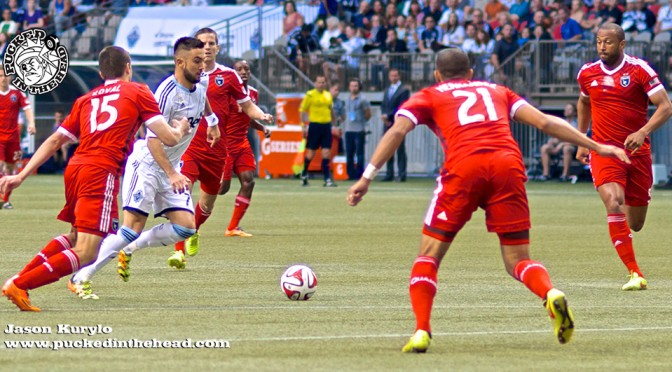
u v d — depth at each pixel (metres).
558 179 56.31
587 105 20.34
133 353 12.29
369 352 12.46
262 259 22.80
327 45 64.44
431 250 12.91
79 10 71.19
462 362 11.93
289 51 62.34
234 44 65.19
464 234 29.25
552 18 57.72
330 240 27.03
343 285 18.64
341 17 65.19
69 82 62.44
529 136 57.03
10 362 11.72
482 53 57.50
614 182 19.20
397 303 16.48
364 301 16.69
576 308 16.28
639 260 23.05
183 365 11.60
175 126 18.28
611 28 19.39
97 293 17.44
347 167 57.38
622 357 12.34
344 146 60.88
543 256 23.72
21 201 41.00
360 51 62.59
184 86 18.88
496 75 56.44
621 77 19.42
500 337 13.59
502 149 12.78
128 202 17.92
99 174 15.60
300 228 30.56
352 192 12.80
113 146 15.73
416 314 12.58
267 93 61.72
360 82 57.44
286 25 64.38
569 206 39.34
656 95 19.11
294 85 61.78
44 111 62.91
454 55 13.45
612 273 20.78
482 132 12.84
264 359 11.98
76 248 15.48
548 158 55.41
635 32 56.31
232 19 63.62
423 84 59.16
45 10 71.81
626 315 15.59
